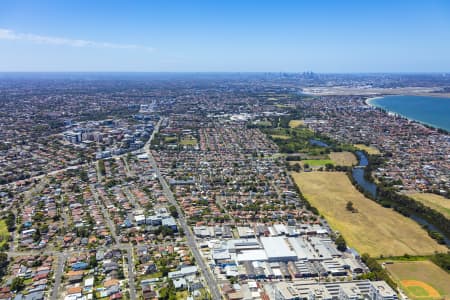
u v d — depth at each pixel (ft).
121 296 575.79
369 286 579.48
